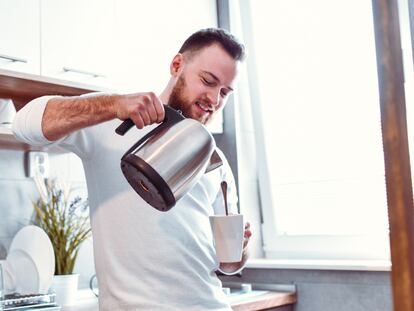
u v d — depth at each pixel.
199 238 1.25
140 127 0.91
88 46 1.91
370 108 2.24
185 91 1.30
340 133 2.34
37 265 1.72
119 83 2.01
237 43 1.33
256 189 2.63
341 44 2.33
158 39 2.21
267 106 2.58
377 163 2.22
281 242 2.54
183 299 1.18
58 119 0.95
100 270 1.19
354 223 2.30
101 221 1.18
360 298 1.98
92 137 1.18
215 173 1.38
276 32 2.54
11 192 1.88
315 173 2.43
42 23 1.76
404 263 0.33
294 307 2.15
